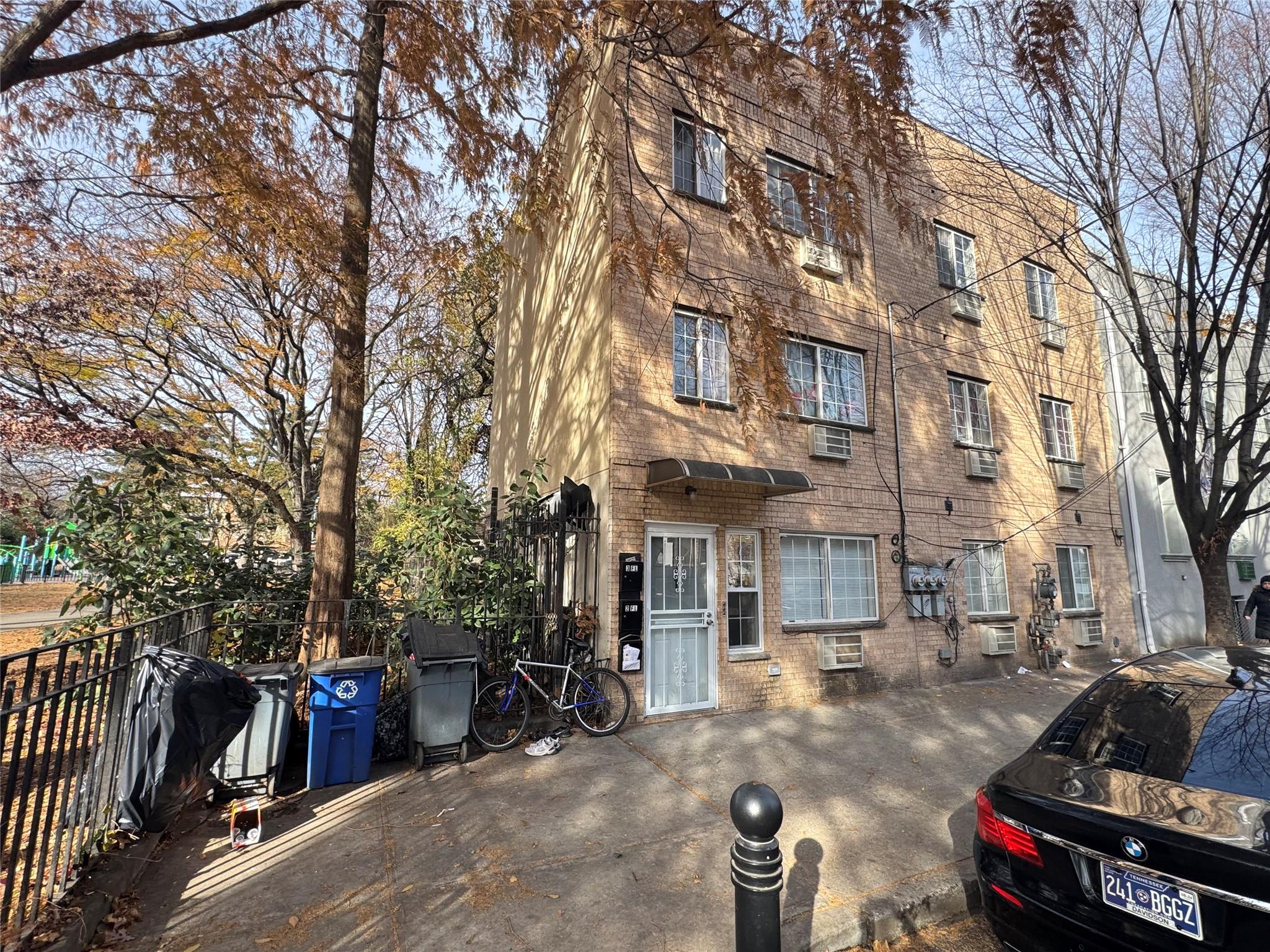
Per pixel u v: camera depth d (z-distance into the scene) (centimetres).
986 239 1077
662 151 759
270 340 1123
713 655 706
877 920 309
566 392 820
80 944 267
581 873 347
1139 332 884
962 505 964
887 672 832
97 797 331
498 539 763
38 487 876
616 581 650
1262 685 266
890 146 425
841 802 452
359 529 1543
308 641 559
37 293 700
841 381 877
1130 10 734
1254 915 186
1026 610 1009
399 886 331
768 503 770
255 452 1230
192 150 515
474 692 552
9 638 1019
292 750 496
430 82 556
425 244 779
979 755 565
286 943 282
